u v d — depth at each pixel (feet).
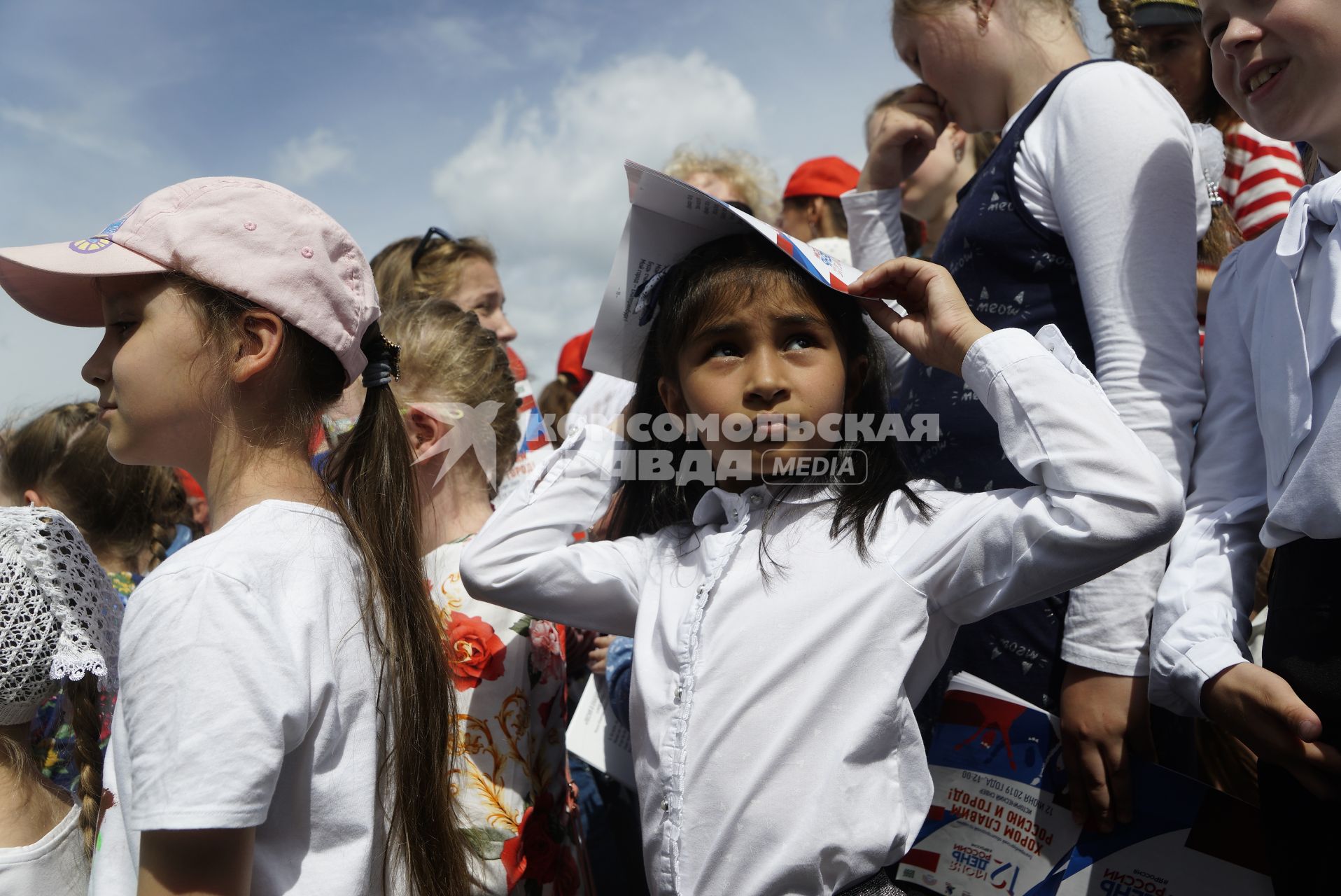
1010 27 6.71
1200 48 8.41
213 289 4.42
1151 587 5.37
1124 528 4.40
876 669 4.71
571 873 6.32
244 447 4.51
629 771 7.32
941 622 5.01
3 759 5.20
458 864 4.50
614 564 5.60
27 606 5.21
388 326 7.34
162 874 3.63
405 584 4.72
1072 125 5.89
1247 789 6.25
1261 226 8.44
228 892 3.67
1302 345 4.74
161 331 4.40
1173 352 5.53
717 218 5.69
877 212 8.32
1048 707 5.61
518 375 10.92
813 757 4.57
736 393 5.19
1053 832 5.04
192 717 3.69
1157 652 5.09
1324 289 4.67
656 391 6.06
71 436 8.57
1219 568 5.17
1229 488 5.39
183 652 3.78
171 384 4.42
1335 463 4.42
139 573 8.66
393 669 4.46
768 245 5.49
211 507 4.58
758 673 4.75
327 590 4.27
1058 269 6.09
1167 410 5.44
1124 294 5.58
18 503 8.60
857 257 8.45
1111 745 5.06
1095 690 5.18
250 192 4.59
